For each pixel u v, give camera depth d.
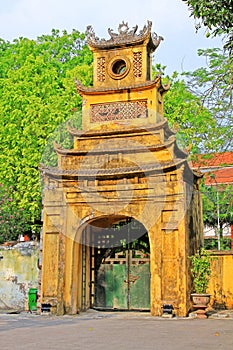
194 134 19.14
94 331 11.98
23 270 19.33
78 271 17.12
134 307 17.47
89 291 17.81
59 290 16.39
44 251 16.92
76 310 16.67
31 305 18.08
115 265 17.97
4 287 19.41
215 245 27.05
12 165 22.89
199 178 18.44
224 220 26.80
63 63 26.86
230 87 9.49
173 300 15.52
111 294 17.83
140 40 17.44
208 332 11.71
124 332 11.77
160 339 10.54
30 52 26.83
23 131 22.41
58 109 22.33
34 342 10.14
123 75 17.47
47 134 22.17
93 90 17.56
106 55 17.89
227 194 20.81
